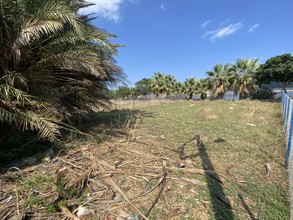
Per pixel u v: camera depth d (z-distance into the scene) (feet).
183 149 14.33
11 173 10.10
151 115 30.73
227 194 8.89
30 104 13.12
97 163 11.35
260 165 11.91
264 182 10.04
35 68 14.38
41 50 14.08
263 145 15.35
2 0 11.61
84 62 14.62
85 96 19.20
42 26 11.73
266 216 7.65
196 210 7.77
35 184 9.03
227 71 75.51
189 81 101.81
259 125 22.34
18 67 13.51
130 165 11.38
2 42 12.28
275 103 49.85
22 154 12.48
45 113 13.29
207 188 9.21
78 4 17.33
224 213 7.68
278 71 61.11
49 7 12.23
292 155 9.86
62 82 17.39
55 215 7.18
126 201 8.10
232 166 11.68
